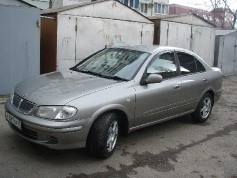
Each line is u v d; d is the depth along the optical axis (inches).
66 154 173.8
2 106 256.2
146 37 426.6
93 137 163.5
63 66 352.5
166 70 211.3
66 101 154.4
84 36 363.3
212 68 263.0
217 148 204.7
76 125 153.0
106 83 177.6
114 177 154.0
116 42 394.0
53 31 347.9
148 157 181.0
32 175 149.3
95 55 224.1
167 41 472.1
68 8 347.9
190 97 230.2
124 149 189.0
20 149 175.3
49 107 152.9
